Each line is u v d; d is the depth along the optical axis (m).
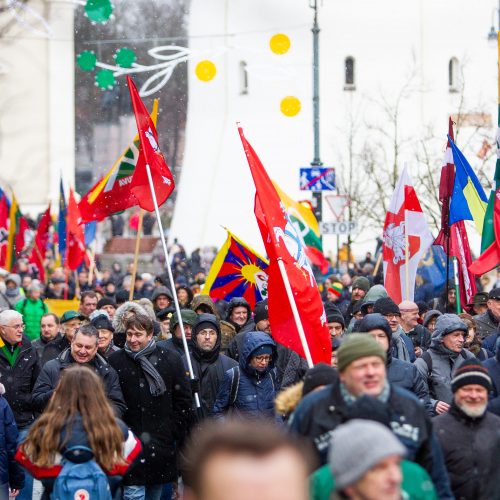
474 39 100.62
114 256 98.19
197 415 22.27
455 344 22.02
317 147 62.56
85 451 16.53
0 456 20.56
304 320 21.41
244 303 30.56
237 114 102.19
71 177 111.56
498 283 52.09
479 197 34.19
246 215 100.56
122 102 109.06
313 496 12.42
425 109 99.81
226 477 7.22
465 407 16.55
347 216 83.12
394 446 10.54
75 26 109.12
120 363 22.02
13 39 110.12
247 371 21.73
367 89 100.31
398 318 24.28
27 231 83.75
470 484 16.39
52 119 111.31
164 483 22.50
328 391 14.10
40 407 21.86
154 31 102.44
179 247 87.50
